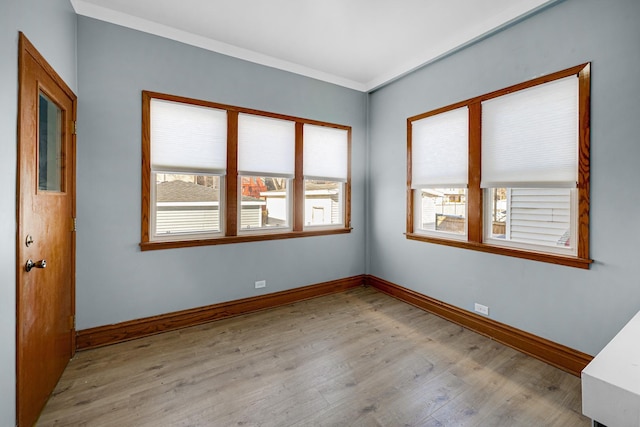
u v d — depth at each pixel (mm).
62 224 2004
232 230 2988
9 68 1296
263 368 2098
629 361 803
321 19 2475
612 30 1850
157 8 2334
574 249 2104
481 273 2641
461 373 2045
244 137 3043
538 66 2213
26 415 1465
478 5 2271
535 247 2318
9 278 1306
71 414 1640
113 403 1732
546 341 2188
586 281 1987
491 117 2555
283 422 1600
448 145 2936
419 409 1700
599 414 714
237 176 3021
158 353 2287
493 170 2547
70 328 2180
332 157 3682
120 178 2436
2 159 1248
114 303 2441
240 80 2980
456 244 2826
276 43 2867
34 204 1556
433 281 3102
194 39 2717
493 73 2518
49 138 1839
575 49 2012
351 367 2117
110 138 2387
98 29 2330
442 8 2311
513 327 2402
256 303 3139
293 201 3408
